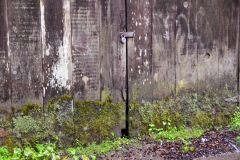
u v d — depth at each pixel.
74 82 2.62
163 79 2.94
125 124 2.86
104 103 2.75
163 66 2.92
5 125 2.45
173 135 2.89
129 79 2.81
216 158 2.58
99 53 2.69
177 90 3.00
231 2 3.09
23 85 2.47
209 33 3.05
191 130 3.02
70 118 2.64
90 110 2.71
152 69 2.89
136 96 2.86
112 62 2.74
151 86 2.90
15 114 2.47
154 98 2.93
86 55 2.64
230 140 2.87
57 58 2.55
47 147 2.49
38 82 2.51
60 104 2.60
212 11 3.03
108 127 2.79
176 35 2.93
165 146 2.74
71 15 2.56
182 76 3.00
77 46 2.60
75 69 2.62
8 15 2.38
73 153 2.52
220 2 3.05
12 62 2.42
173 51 2.94
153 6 2.82
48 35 2.50
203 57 3.05
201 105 3.10
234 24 3.13
